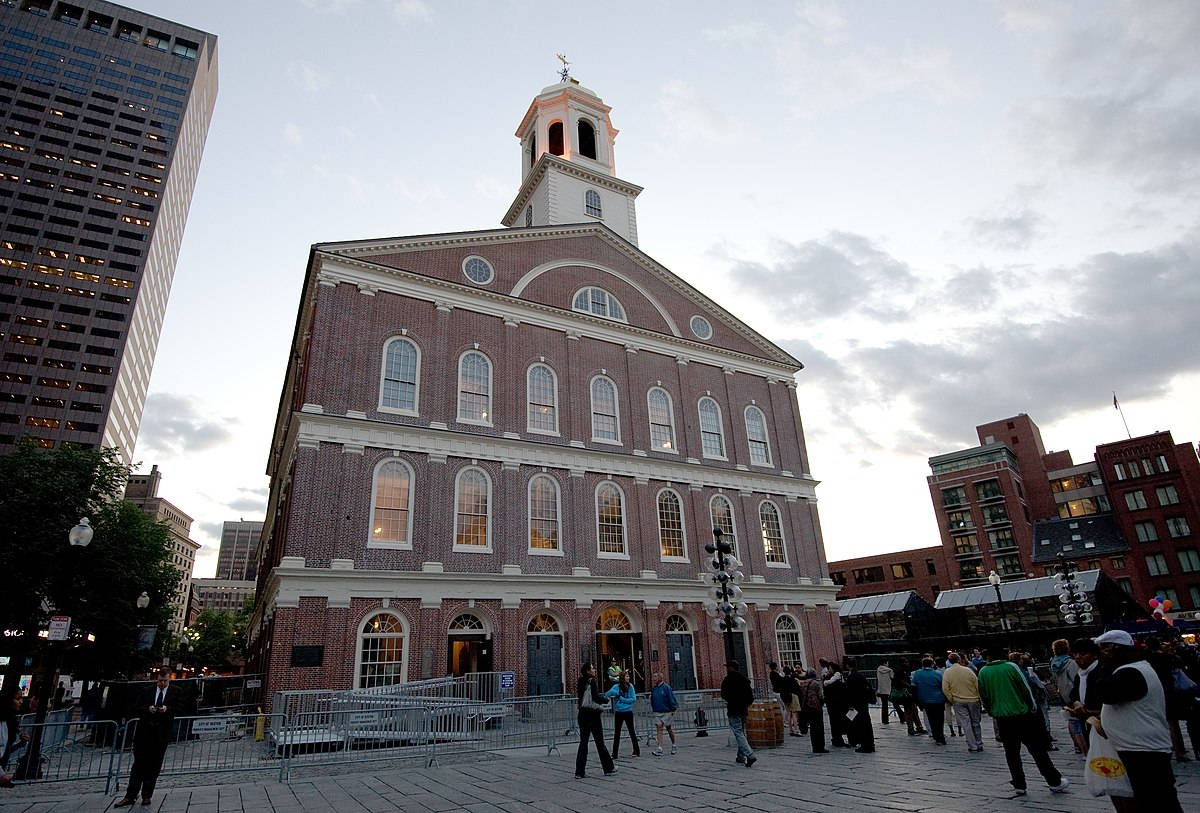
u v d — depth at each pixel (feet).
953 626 178.09
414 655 82.99
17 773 45.65
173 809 36.06
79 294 322.14
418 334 99.50
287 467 102.47
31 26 367.45
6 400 294.87
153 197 357.00
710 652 106.52
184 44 410.52
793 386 140.56
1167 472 231.09
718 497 119.14
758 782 37.58
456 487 94.07
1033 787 32.73
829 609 123.75
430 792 39.06
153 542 142.41
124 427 335.88
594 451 107.34
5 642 99.40
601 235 126.93
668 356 125.59
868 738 47.50
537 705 64.39
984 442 292.40
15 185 329.93
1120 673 20.10
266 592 99.60
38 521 101.35
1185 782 33.06
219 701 119.65
